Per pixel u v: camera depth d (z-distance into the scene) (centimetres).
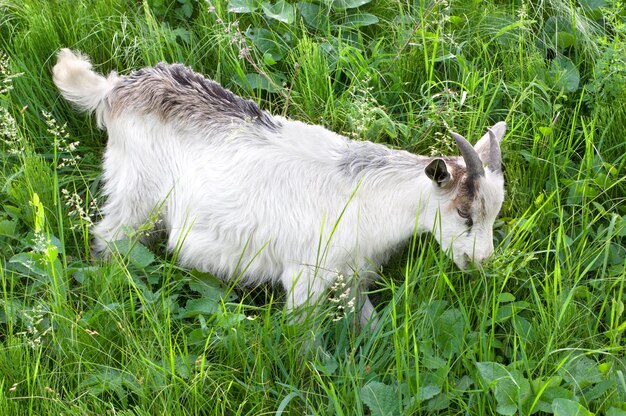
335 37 540
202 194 426
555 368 372
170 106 434
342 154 418
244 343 385
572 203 467
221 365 379
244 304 432
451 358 383
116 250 419
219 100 438
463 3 568
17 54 518
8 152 484
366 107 481
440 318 394
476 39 543
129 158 443
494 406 366
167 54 530
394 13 566
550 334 388
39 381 365
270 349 386
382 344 391
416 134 495
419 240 423
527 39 552
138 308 407
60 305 388
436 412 367
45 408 359
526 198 475
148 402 363
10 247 432
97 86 457
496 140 394
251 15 543
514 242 440
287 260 421
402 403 363
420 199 404
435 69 539
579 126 514
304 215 413
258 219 418
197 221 430
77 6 540
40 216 390
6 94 502
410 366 383
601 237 456
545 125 504
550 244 446
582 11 566
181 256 438
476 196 386
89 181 489
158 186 440
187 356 371
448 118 489
